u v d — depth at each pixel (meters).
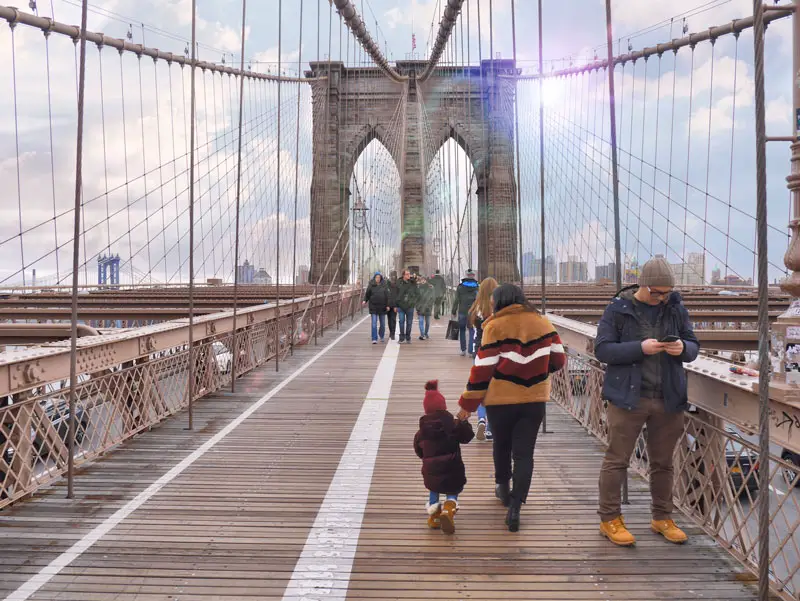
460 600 2.51
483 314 5.55
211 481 4.01
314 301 13.28
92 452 4.45
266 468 4.30
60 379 3.92
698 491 3.23
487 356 3.11
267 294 19.41
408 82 30.94
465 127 37.00
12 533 3.16
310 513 3.46
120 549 2.98
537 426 3.21
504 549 2.98
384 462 4.45
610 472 3.05
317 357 10.34
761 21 1.99
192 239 5.20
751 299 13.99
